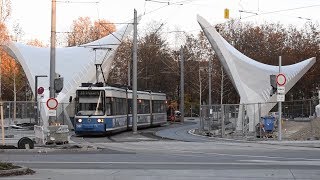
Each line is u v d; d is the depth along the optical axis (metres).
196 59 83.00
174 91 87.19
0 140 30.86
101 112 34.50
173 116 68.12
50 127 25.42
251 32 82.69
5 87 85.00
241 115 35.25
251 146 24.45
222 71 72.25
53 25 28.45
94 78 49.97
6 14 59.00
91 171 13.72
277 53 77.88
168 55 85.81
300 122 32.53
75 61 49.31
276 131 33.50
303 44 80.50
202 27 44.16
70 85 46.94
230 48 44.62
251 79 42.78
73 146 23.30
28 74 48.09
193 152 21.11
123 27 53.38
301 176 12.48
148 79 84.69
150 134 37.91
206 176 12.56
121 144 26.72
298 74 46.16
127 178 12.22
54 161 17.02
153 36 85.38
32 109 44.03
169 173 13.22
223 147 23.98
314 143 25.41
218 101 86.94
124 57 82.94
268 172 13.37
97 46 51.03
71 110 44.59
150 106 46.91
